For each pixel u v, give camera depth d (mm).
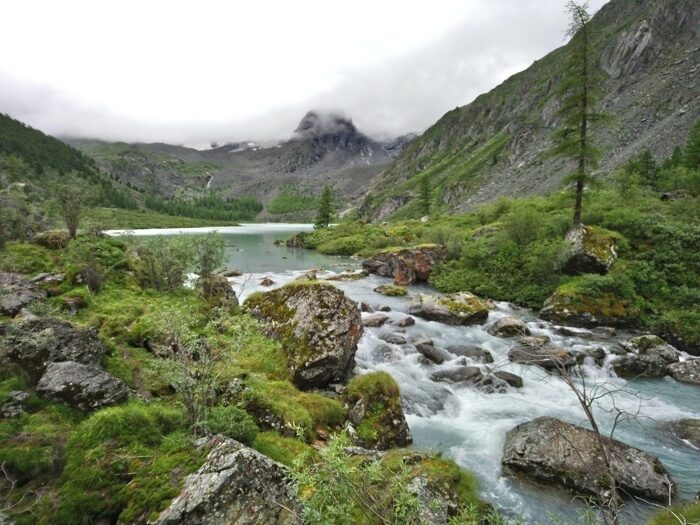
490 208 54719
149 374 9703
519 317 24672
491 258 33500
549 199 48156
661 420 12930
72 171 162375
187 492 5215
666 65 116938
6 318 11352
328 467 4391
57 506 5168
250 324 9422
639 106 96938
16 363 7617
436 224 66312
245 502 5262
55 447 6035
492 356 18016
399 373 15844
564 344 19484
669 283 23469
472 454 11039
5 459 5547
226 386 9438
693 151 50500
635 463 9688
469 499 8172
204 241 21141
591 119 27828
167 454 6086
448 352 18547
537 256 28953
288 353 13242
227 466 5555
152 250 20250
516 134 164375
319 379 12930
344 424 10758
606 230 27641
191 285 20906
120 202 164625
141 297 16625
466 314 23422
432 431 12258
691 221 26953
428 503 7016
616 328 22031
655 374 16531
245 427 7516
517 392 14969
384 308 25828
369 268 43188
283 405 9867
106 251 19641
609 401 14305
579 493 9203
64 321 9156
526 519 8461
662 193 38125
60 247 19812
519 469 10031
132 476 5688
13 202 23016
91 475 5562
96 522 5156
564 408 13844
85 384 7406
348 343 14133
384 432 10891
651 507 8875
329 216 96438
